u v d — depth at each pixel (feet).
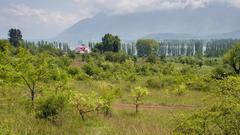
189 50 609.01
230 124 27.89
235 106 27.81
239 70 151.02
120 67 196.65
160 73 182.09
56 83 67.46
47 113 58.13
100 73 159.02
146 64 212.64
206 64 267.18
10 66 67.36
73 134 51.13
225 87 29.60
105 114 71.05
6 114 56.49
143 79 158.30
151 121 63.87
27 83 65.31
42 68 66.13
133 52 508.94
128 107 87.45
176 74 165.07
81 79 144.66
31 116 56.80
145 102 96.94
